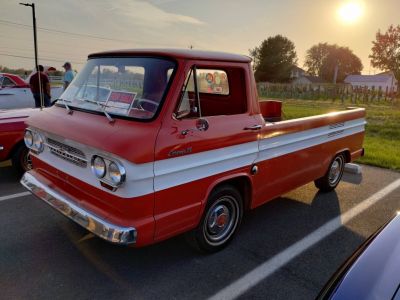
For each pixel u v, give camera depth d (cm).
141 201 282
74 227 411
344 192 573
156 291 309
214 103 395
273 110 588
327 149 507
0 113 571
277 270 348
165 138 288
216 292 311
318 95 2922
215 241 368
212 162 329
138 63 331
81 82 379
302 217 473
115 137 280
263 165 392
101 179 287
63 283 313
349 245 403
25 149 553
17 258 348
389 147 929
